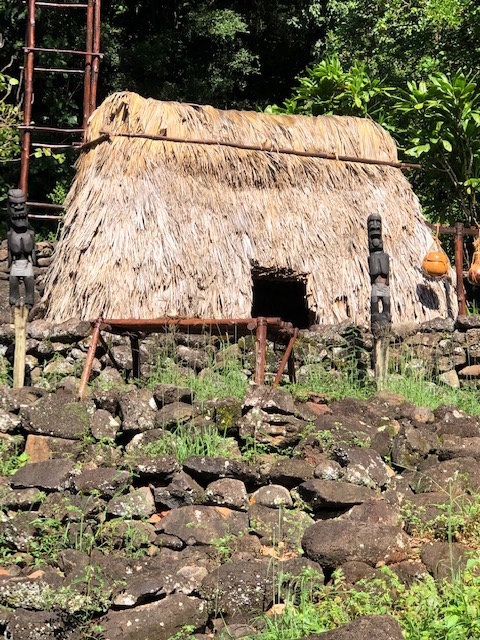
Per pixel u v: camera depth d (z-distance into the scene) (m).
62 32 19.14
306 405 6.95
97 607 5.26
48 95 18.12
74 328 8.36
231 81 22.19
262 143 10.16
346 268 9.71
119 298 8.76
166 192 9.45
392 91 16.12
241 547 5.85
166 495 6.07
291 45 23.89
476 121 12.17
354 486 6.11
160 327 7.77
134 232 9.09
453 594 5.27
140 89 20.94
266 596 5.43
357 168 10.44
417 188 13.60
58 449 6.46
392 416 7.00
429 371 8.89
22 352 7.66
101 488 6.02
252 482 6.21
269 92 24.30
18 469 6.30
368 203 10.23
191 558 5.76
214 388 7.43
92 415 6.61
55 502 6.04
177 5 22.59
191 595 5.48
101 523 5.88
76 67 19.42
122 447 6.57
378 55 17.38
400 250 10.02
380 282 8.42
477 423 7.08
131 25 22.59
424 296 9.84
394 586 5.41
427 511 6.03
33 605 5.27
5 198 16.45
